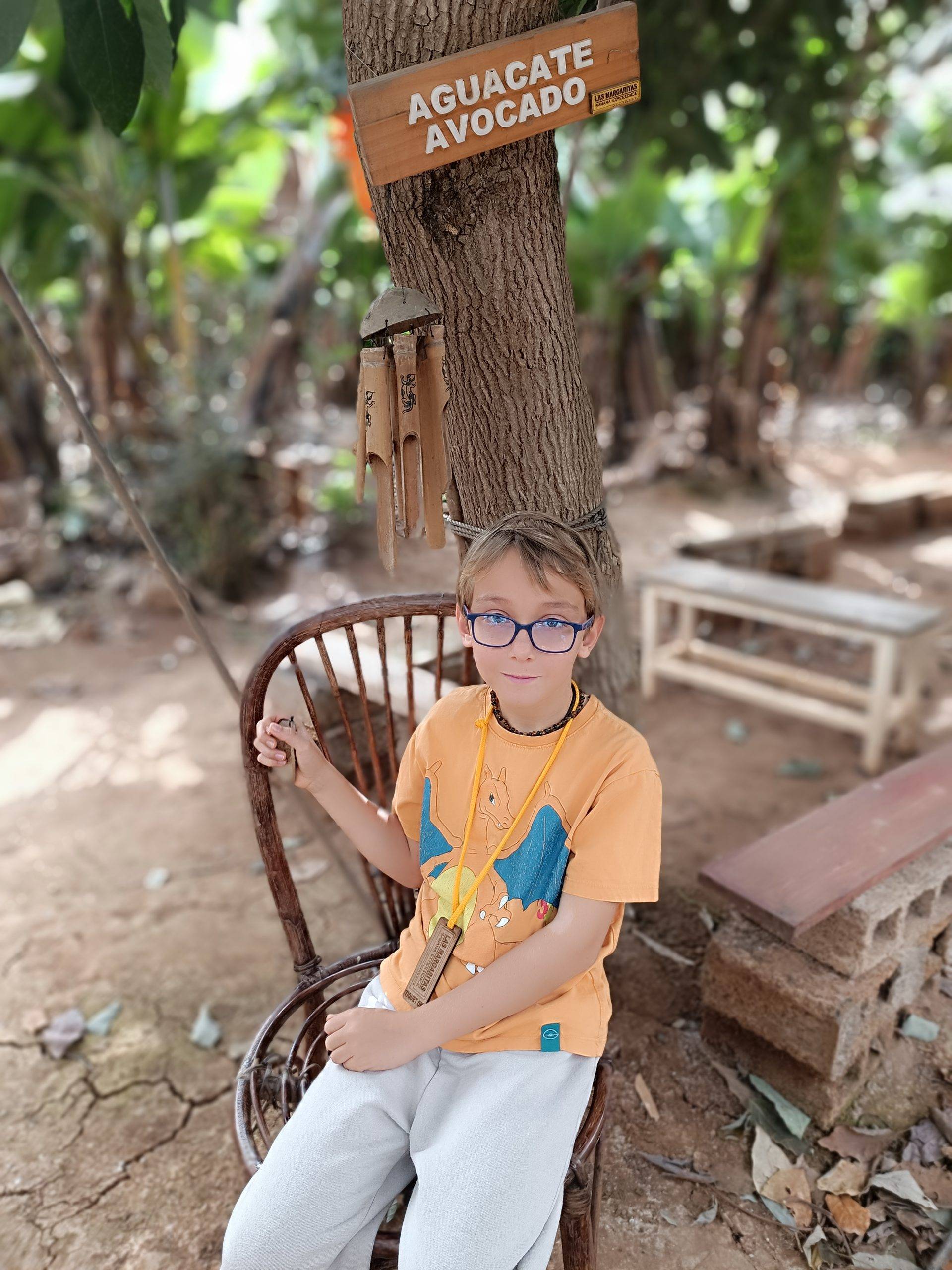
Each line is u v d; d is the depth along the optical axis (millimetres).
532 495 1659
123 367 6230
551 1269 1566
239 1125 1318
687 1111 1854
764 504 7766
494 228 1437
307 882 2797
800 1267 1553
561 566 1165
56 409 7672
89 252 6391
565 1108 1202
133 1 1748
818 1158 1742
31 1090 2057
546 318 1542
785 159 6598
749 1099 1861
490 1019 1193
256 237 8383
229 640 4824
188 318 5926
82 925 2646
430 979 1280
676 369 10047
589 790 1261
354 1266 1196
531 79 1279
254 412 7117
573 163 1929
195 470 5289
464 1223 1097
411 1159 1291
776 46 5004
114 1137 1929
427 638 2385
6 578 5457
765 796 3246
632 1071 1948
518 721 1307
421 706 2113
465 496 1698
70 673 4473
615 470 8562
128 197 5754
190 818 3207
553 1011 1251
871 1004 1769
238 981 2391
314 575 5629
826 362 13141
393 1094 1250
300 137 7582
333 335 11023
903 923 1748
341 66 5309
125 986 2385
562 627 1187
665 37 4484
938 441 10406
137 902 2746
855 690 3629
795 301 11438
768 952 1801
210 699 4152
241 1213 1177
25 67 4902
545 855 1272
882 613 3371
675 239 8180
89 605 5227
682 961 2277
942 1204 1639
